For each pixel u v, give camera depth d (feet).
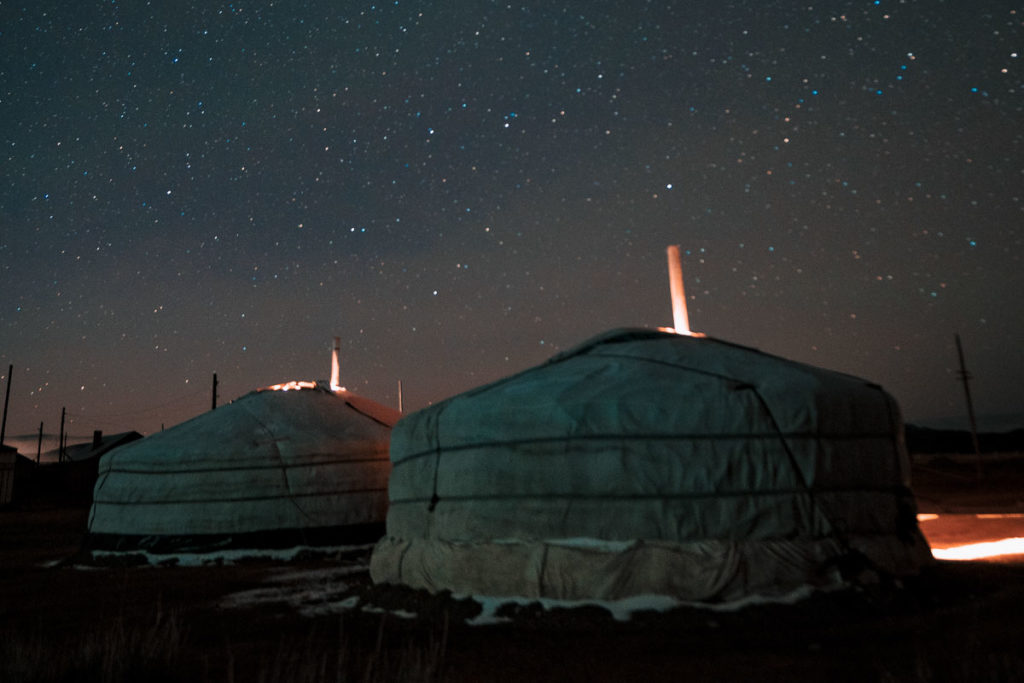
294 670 11.82
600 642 13.30
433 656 11.37
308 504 30.09
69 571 27.61
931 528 36.11
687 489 15.67
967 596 16.11
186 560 28.68
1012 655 10.82
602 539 15.90
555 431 16.63
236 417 32.63
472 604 16.35
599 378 17.69
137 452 30.78
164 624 16.19
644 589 15.24
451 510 18.04
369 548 30.04
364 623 15.98
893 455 17.67
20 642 12.74
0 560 32.65
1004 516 42.68
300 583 22.47
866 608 14.65
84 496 105.19
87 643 13.09
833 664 11.16
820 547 15.56
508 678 11.19
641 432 16.07
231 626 15.99
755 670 11.03
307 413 33.35
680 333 21.02
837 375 18.92
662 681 10.69
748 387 16.38
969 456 106.22
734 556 15.11
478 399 18.42
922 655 11.35
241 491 29.73
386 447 32.27
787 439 16.02
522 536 16.66
